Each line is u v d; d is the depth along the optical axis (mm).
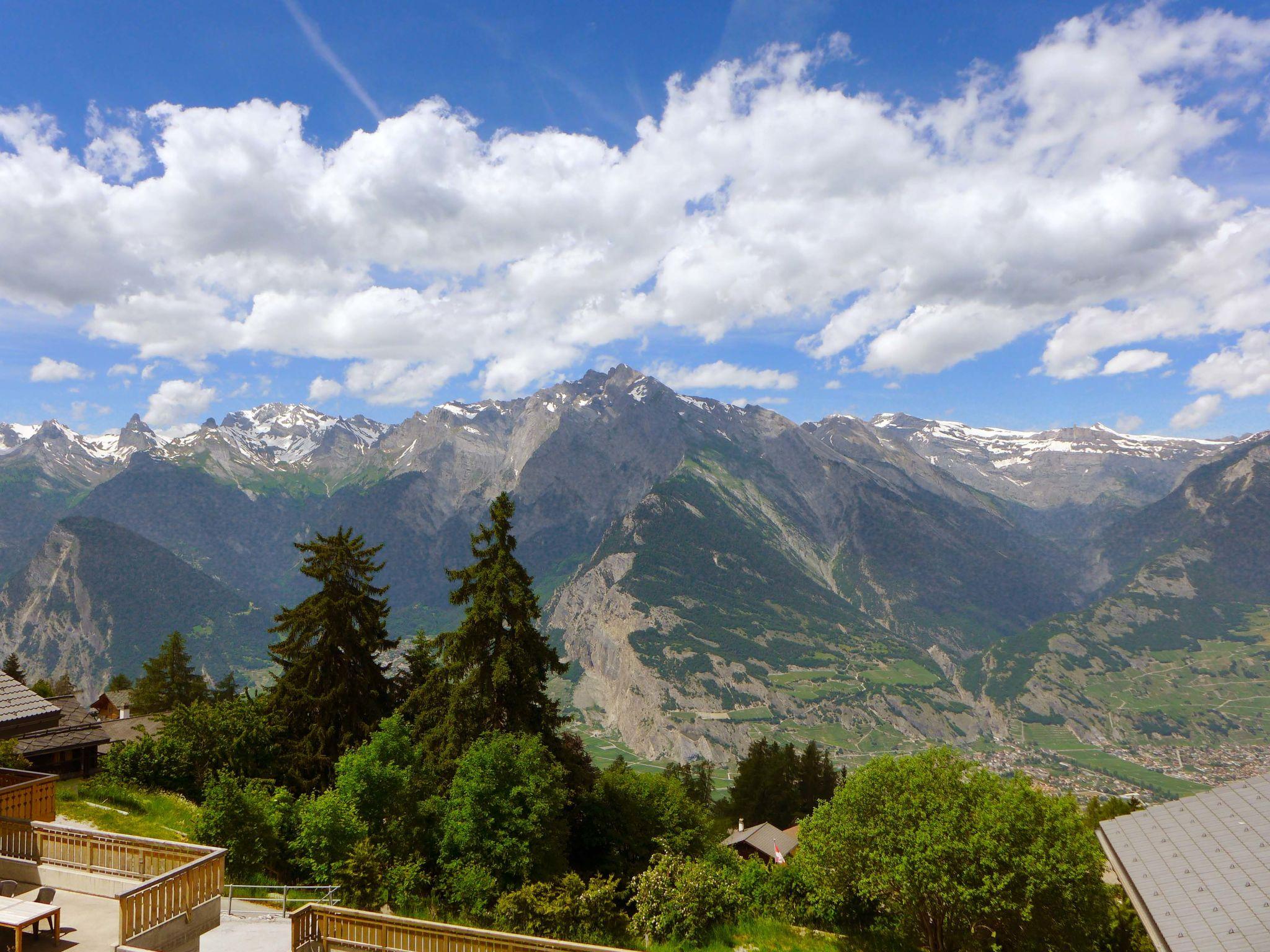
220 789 30609
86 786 39812
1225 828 25797
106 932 16719
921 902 30469
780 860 55125
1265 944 19172
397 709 49969
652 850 47250
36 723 27000
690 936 32062
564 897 30391
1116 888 30859
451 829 34969
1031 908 27844
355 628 50156
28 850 19703
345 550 50438
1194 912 21844
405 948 19344
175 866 18297
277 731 47656
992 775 32062
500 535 46344
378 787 35438
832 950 32688
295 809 33438
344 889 27766
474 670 44625
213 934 21906
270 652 50031
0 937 15648
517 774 36500
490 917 30172
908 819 31156
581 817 46875
